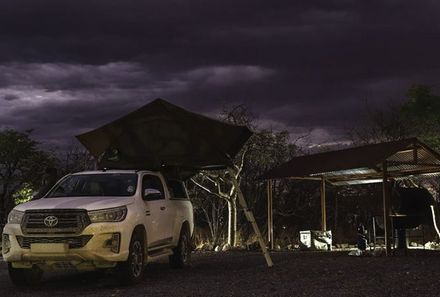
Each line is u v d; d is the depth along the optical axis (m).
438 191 23.66
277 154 24.19
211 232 25.61
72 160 29.56
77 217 9.80
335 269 11.62
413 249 17.44
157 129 13.53
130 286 10.17
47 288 10.28
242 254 16.80
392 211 15.88
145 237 10.77
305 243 19.69
